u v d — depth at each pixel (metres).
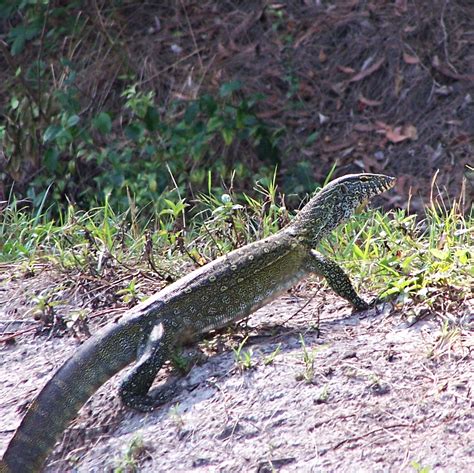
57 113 20.19
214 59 20.89
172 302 9.61
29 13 21.98
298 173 18.66
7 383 10.28
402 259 10.59
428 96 19.61
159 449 8.70
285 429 8.47
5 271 12.53
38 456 8.98
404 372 8.75
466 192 17.88
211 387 9.16
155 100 20.53
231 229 11.98
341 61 20.50
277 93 20.31
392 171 18.73
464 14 20.52
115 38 21.64
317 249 12.08
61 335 10.88
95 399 9.61
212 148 19.38
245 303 9.91
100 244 12.70
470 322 9.32
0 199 19.67
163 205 17.36
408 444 8.03
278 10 21.50
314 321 10.08
